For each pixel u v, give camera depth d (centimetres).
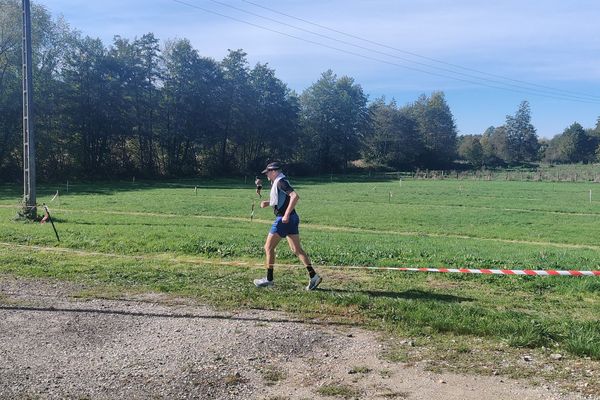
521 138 13588
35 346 525
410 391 426
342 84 9675
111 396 415
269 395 421
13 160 5409
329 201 3625
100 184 5372
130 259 1035
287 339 549
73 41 6038
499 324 580
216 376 456
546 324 588
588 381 443
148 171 6750
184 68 7194
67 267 927
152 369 469
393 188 5275
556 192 4853
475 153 11344
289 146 8644
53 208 2730
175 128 6969
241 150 8444
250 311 653
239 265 973
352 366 479
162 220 2167
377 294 751
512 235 1973
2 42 4981
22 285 788
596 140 12631
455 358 498
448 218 2572
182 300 703
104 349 518
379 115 10762
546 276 896
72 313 639
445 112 12081
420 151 10956
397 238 1686
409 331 576
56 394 418
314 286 768
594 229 2195
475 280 874
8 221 1880
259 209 2823
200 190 4538
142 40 6775
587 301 753
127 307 668
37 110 5584
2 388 427
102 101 6206
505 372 464
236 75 7906
